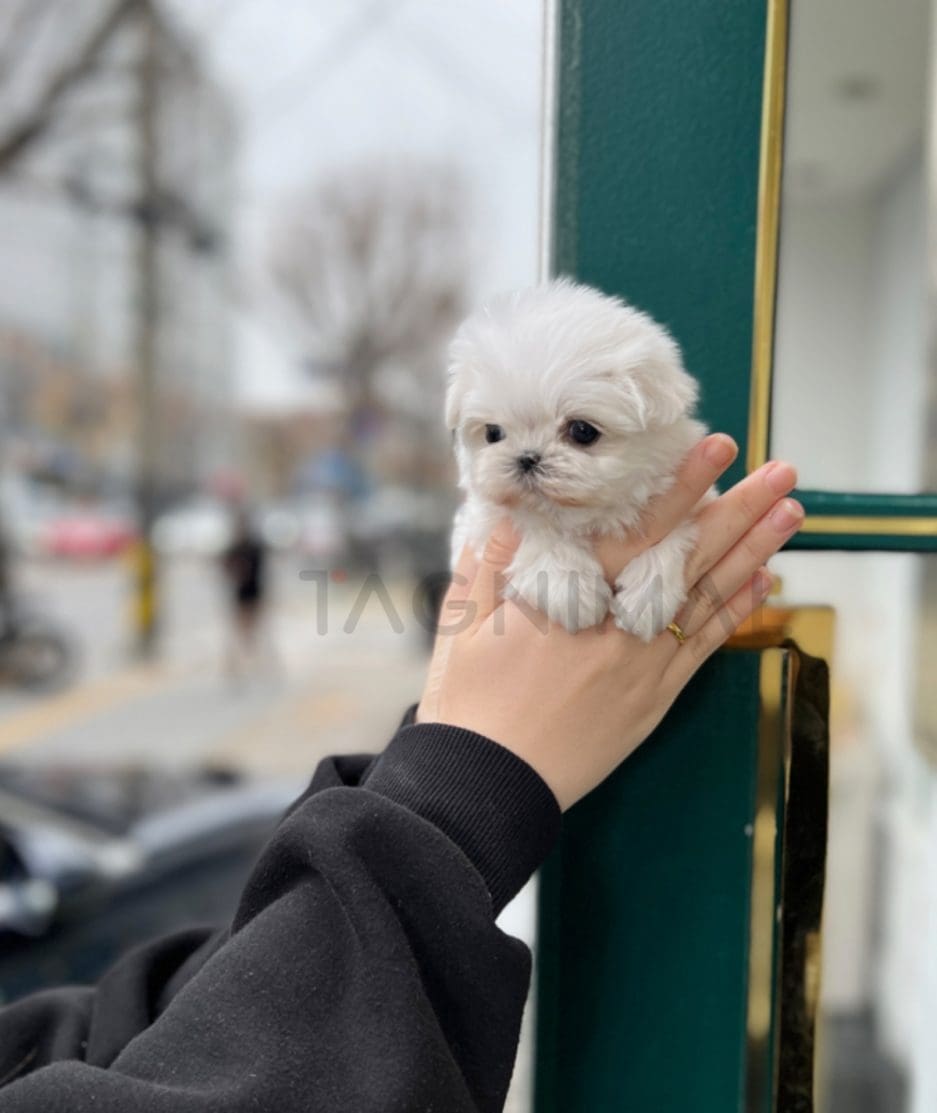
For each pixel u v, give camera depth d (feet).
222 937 2.97
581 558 2.47
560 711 2.49
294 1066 2.03
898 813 6.08
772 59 2.87
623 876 3.09
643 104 2.92
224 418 80.43
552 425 2.31
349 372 47.14
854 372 6.42
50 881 8.87
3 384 73.36
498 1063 2.19
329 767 2.77
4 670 27.94
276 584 43.45
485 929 2.19
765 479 2.49
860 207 5.98
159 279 35.53
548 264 3.02
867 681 6.32
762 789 3.06
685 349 2.97
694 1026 3.11
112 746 21.09
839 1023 5.59
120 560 64.75
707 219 2.94
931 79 4.66
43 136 18.02
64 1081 2.11
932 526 3.00
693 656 2.65
